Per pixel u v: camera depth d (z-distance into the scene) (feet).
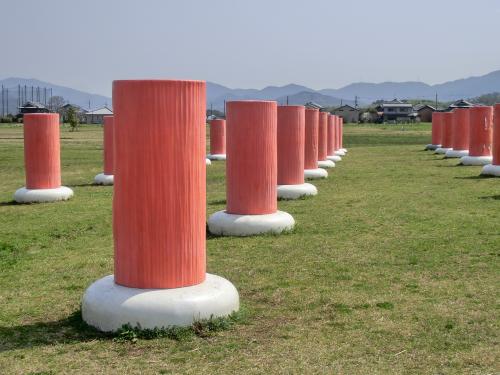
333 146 92.94
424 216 39.75
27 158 51.16
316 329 19.81
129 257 20.01
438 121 107.65
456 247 30.71
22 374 16.65
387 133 194.49
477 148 74.95
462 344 18.29
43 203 50.16
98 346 18.52
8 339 19.38
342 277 25.95
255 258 29.73
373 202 46.73
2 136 163.12
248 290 24.44
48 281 26.55
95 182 64.39
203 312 19.60
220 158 92.73
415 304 22.11
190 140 20.01
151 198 19.70
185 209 20.06
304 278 26.00
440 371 16.47
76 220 41.68
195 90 20.04
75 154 106.11
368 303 22.38
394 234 34.37
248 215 35.47
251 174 35.37
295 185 49.19
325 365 16.93
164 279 19.94
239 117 35.22
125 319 19.25
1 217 43.70
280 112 48.67
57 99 485.15
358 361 17.19
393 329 19.66
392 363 17.03
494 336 18.88
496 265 27.09
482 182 57.47
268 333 19.48
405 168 74.79
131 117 19.63
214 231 35.63
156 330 19.13
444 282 24.79
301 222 38.65
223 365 17.01
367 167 78.07
